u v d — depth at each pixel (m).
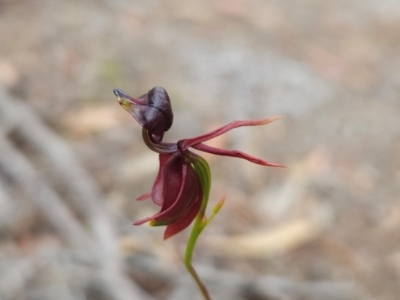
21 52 0.31
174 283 0.20
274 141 0.27
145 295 0.19
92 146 0.26
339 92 0.32
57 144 0.24
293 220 0.23
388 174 0.26
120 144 0.26
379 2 0.47
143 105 0.13
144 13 0.38
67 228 0.21
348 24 0.42
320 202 0.24
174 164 0.13
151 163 0.25
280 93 0.31
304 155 0.27
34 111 0.27
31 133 0.25
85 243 0.20
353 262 0.22
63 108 0.28
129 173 0.24
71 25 0.35
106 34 0.34
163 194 0.14
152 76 0.31
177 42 0.35
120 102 0.13
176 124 0.28
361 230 0.23
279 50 0.36
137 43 0.34
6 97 0.26
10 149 0.23
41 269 0.19
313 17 0.43
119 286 0.19
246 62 0.33
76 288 0.19
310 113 0.29
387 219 0.24
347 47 0.38
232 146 0.27
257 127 0.28
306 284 0.20
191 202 0.14
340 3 0.46
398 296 0.20
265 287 0.20
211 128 0.27
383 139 0.28
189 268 0.14
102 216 0.21
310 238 0.22
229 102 0.30
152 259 0.20
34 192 0.22
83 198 0.22
